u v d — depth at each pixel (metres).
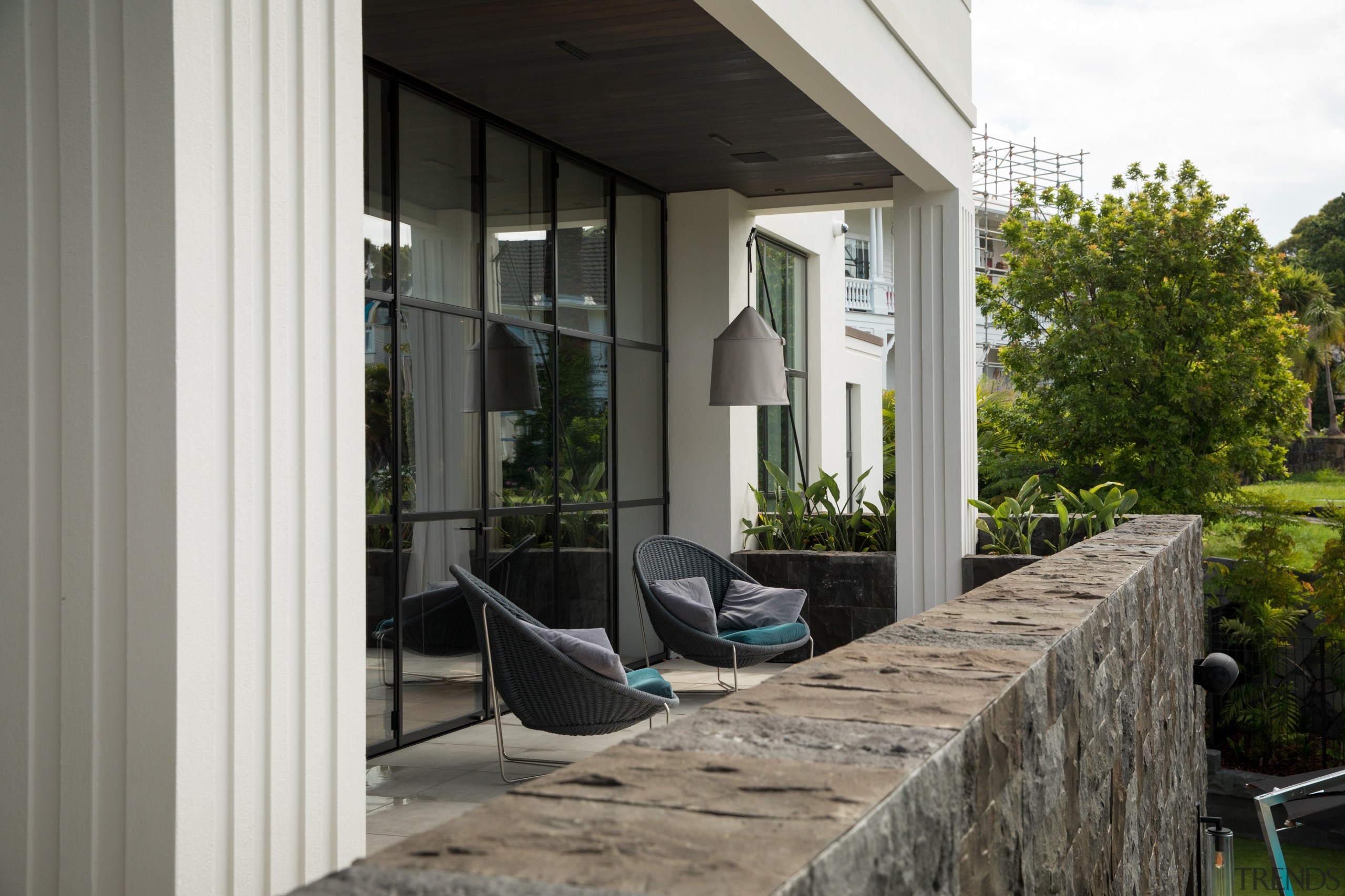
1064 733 2.00
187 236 2.05
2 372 2.12
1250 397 15.14
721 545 8.08
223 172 2.15
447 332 5.67
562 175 6.84
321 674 2.38
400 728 5.32
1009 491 18.86
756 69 5.41
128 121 2.05
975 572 7.28
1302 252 37.16
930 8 6.72
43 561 2.11
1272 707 12.32
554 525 6.70
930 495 7.40
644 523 7.85
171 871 2.04
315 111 2.36
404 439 5.30
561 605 6.78
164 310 2.04
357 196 2.48
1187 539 5.14
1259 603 12.55
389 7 4.57
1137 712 3.11
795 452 9.91
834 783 1.08
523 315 6.39
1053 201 16.91
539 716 4.45
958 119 7.30
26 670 2.12
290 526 2.30
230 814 2.16
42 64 2.10
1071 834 2.04
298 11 2.31
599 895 0.79
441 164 5.68
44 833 2.11
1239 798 11.43
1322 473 28.34
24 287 2.11
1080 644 2.17
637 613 7.72
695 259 8.09
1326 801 4.42
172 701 2.04
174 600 2.03
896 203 7.44
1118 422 15.58
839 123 6.33
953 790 1.27
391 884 0.80
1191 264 15.48
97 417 2.08
